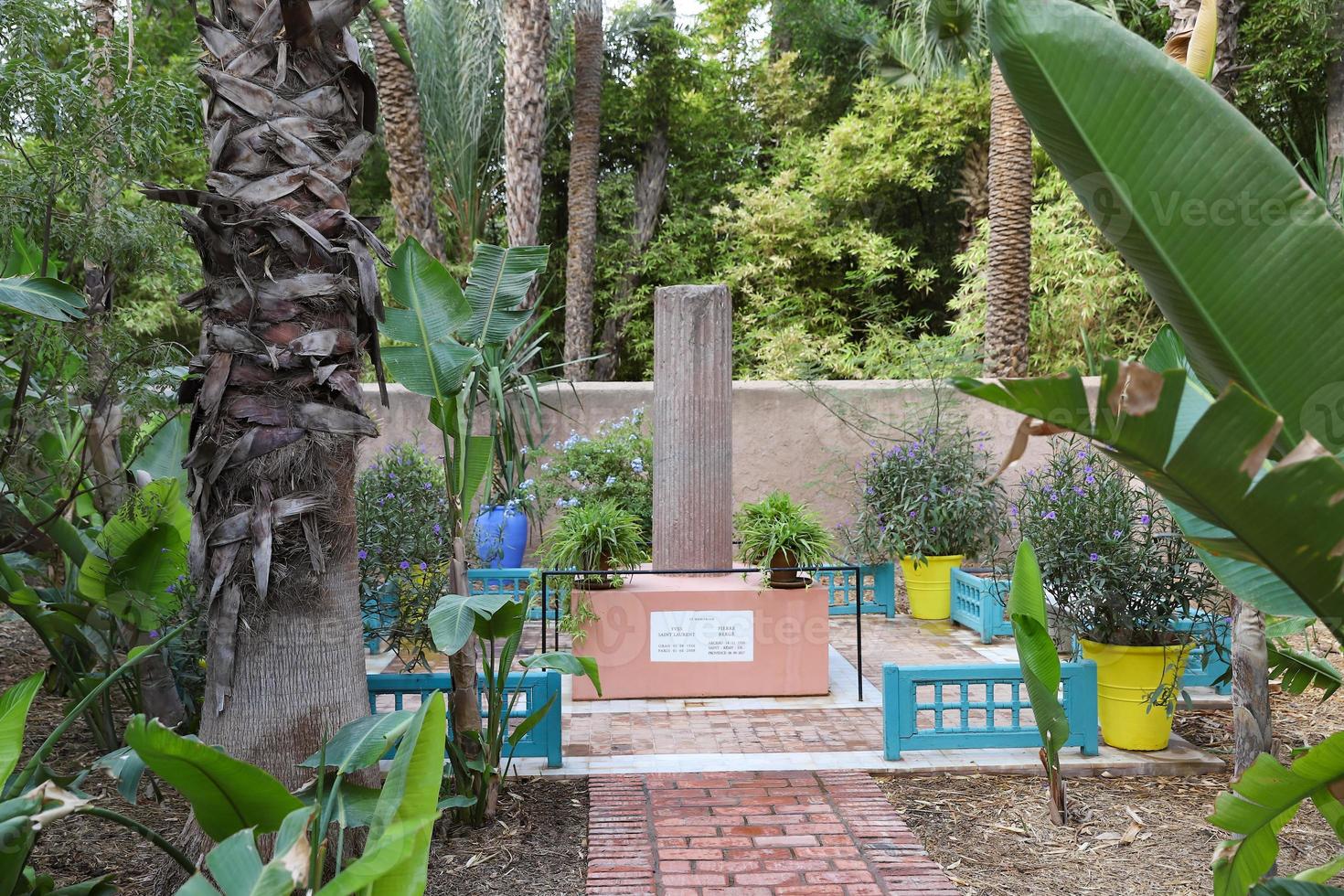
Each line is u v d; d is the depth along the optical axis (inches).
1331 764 75.3
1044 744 159.6
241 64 120.7
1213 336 66.1
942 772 182.5
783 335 590.2
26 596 168.9
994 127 424.8
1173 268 65.1
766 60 768.3
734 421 365.7
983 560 337.4
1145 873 141.7
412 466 261.9
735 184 707.4
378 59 446.6
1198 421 53.9
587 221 628.7
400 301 161.6
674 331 242.5
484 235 644.1
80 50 184.9
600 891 135.0
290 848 72.8
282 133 120.5
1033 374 485.1
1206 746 195.9
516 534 328.5
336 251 122.0
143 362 170.2
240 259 121.0
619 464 339.3
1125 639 194.4
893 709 186.1
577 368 622.8
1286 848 149.8
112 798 166.6
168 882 125.7
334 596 127.7
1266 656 144.7
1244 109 507.5
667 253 702.5
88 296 166.7
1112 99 63.7
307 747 124.2
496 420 248.5
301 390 123.2
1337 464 54.3
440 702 83.4
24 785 105.0
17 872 92.1
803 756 189.3
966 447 331.3
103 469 199.2
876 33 705.0
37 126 167.2
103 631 182.7
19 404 165.8
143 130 171.9
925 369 375.9
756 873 140.4
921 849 148.5
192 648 177.8
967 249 629.3
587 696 228.5
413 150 451.5
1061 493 212.8
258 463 121.6
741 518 244.1
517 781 177.8
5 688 223.1
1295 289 63.7
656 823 157.9
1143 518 207.0
